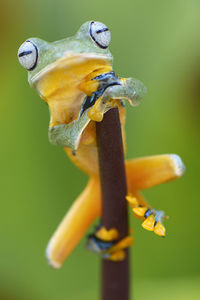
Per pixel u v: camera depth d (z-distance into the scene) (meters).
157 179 0.48
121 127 0.47
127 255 0.49
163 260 0.55
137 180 0.48
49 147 0.54
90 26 0.45
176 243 0.55
